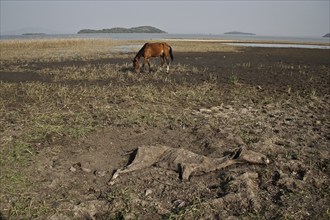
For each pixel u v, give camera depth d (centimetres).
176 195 459
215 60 2150
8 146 570
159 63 1877
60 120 721
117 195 451
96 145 604
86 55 2323
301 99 1001
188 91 1052
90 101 922
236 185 467
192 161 527
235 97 1005
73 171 511
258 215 409
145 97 959
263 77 1420
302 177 506
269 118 805
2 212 406
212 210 420
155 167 531
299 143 639
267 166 537
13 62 1870
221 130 679
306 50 3425
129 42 4612
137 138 644
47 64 1802
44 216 404
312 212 418
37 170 501
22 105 871
